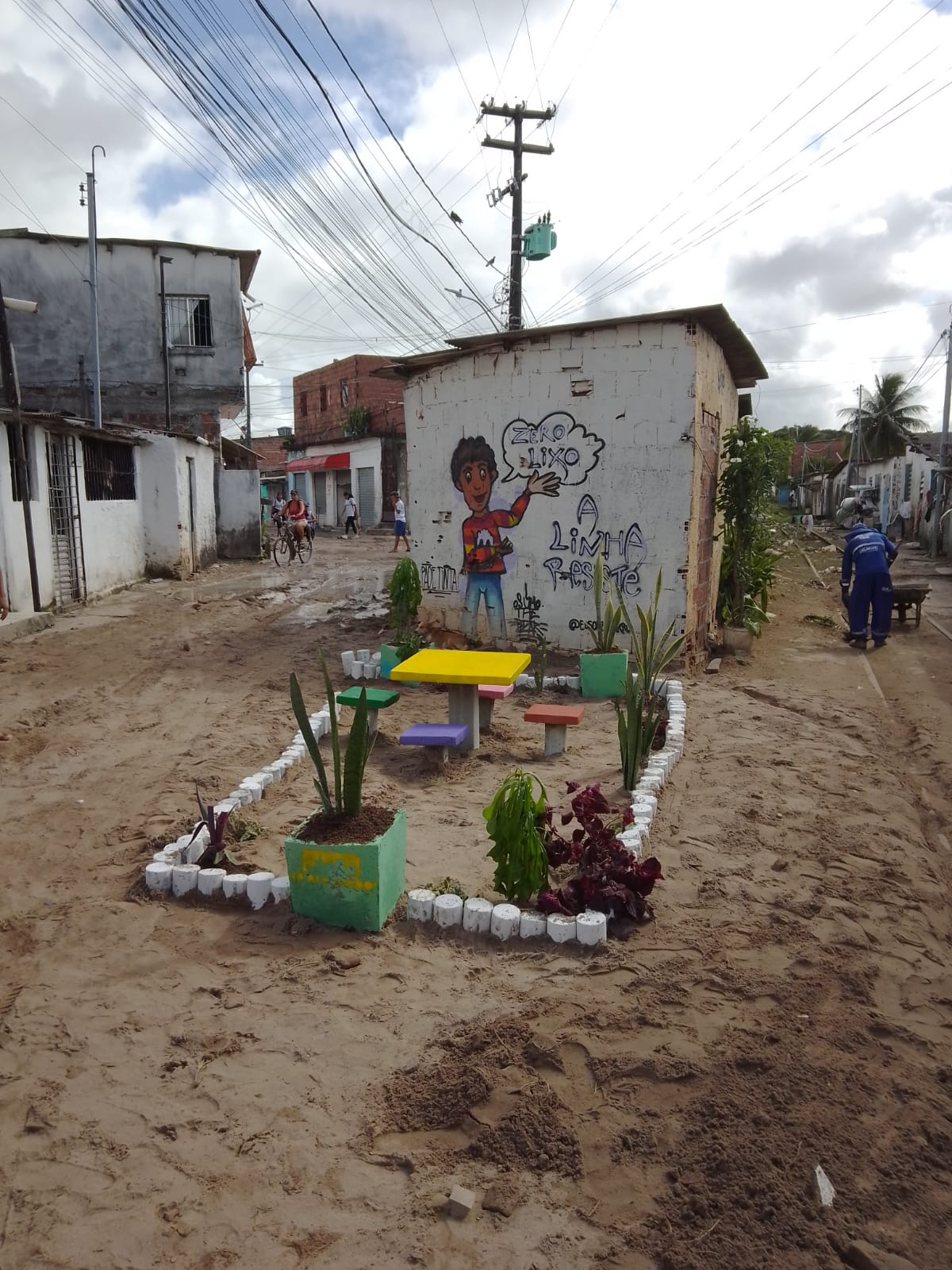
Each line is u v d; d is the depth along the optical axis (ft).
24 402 76.54
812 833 17.31
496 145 63.36
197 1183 8.84
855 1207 8.47
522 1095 9.86
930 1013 11.64
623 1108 9.75
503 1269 7.88
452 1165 9.08
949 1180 8.86
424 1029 11.16
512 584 33.78
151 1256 8.01
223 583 57.47
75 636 37.83
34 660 33.17
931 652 36.99
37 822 18.16
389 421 119.96
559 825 17.22
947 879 16.10
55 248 75.46
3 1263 7.89
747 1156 8.97
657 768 20.15
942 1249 8.08
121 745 23.52
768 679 31.42
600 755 22.44
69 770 21.42
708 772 20.94
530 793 13.79
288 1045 10.91
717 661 33.01
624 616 31.48
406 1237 8.21
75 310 76.33
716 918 13.93
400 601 32.32
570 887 13.75
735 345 34.60
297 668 32.27
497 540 33.88
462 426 34.22
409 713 26.58
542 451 32.37
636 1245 8.11
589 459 31.53
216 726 25.21
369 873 13.32
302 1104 9.91
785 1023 11.19
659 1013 11.41
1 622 36.24
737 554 35.42
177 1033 11.14
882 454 159.12
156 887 14.84
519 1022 11.13
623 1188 8.74
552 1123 9.48
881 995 11.97
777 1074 10.18
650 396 30.32
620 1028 11.08
